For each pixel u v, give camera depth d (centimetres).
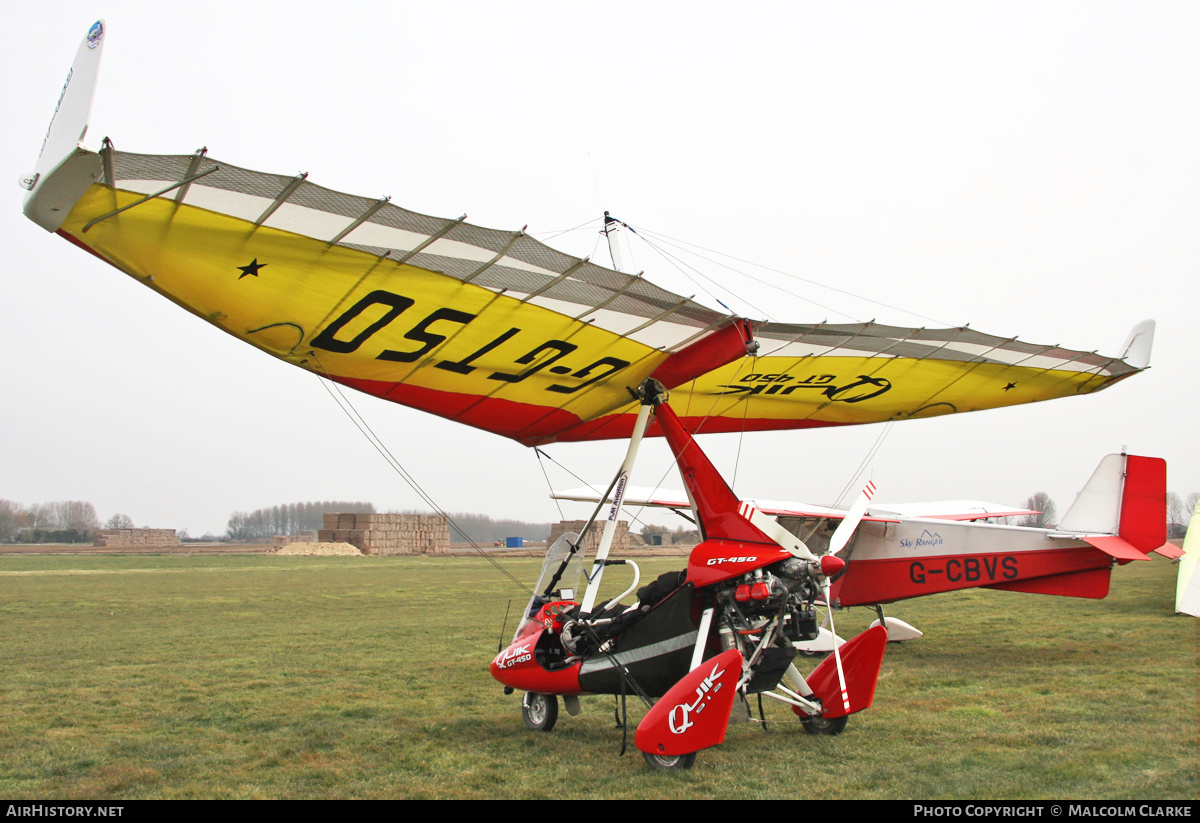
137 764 517
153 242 444
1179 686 689
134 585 2323
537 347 600
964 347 733
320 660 970
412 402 676
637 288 517
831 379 800
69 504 13638
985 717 600
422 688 788
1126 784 426
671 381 639
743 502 558
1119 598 1555
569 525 5038
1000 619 1275
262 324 531
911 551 1009
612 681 566
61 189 378
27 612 1568
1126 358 805
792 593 540
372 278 496
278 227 442
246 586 2286
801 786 448
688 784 459
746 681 536
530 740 579
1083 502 1015
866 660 568
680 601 545
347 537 5084
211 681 828
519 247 466
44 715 667
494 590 2127
